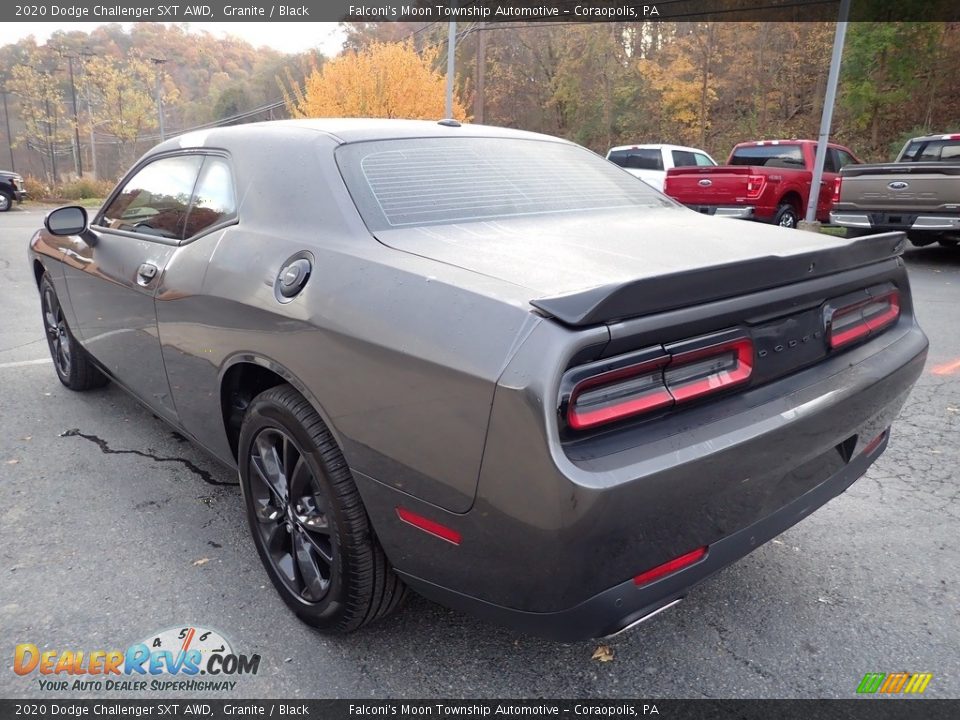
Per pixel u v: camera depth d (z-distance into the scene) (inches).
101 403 176.9
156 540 115.0
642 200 120.3
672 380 70.1
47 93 2448.3
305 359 82.2
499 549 67.0
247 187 103.7
